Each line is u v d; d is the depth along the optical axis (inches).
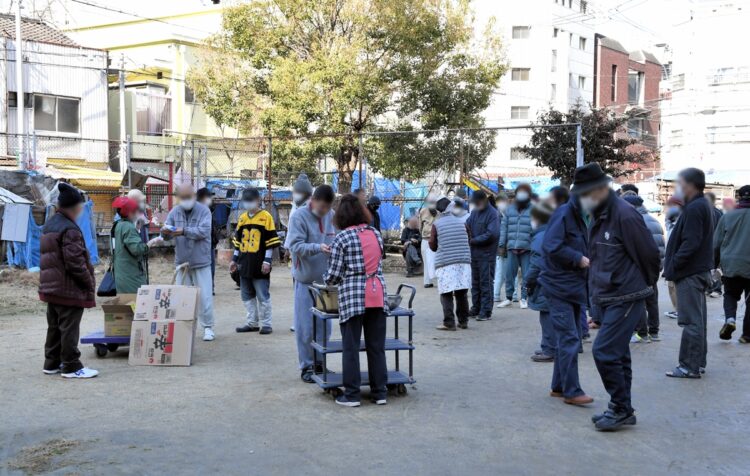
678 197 298.5
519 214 492.4
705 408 256.1
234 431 225.3
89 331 403.5
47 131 1093.1
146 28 1454.2
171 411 246.5
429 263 609.6
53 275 285.6
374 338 258.1
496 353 349.4
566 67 2213.3
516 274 503.2
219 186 847.1
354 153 892.6
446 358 338.0
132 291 348.2
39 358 328.8
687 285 298.7
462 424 235.1
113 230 349.1
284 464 196.7
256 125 904.9
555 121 1144.2
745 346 374.0
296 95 823.1
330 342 282.2
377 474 190.1
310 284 284.8
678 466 199.0
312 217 287.4
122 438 217.5
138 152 1238.9
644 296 227.8
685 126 1822.1
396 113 924.0
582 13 2268.7
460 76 930.7
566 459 203.3
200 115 1352.1
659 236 423.2
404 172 899.4
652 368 318.7
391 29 844.0
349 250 251.3
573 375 259.8
